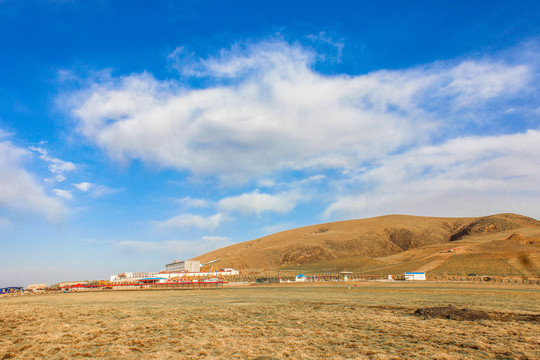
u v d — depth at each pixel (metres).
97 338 23.67
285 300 52.81
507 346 20.16
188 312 38.72
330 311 38.12
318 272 178.38
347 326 27.69
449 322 29.03
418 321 29.83
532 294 58.62
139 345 21.42
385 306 42.09
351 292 67.69
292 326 28.08
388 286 85.88
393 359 17.66
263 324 29.14
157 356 18.47
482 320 30.06
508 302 45.97
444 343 21.28
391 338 22.83
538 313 34.16
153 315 36.44
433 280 111.00
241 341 21.94
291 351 19.34
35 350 20.30
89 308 45.31
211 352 19.28
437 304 43.53
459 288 74.31
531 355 18.23
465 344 20.77
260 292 74.00
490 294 59.28
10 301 68.62
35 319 34.62
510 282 96.50
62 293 96.44
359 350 19.55
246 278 157.75
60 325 29.62
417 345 20.62
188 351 19.56
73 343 22.09
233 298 58.59
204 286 108.31
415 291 67.31
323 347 20.30
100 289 111.88
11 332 26.73
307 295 62.16
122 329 27.17
